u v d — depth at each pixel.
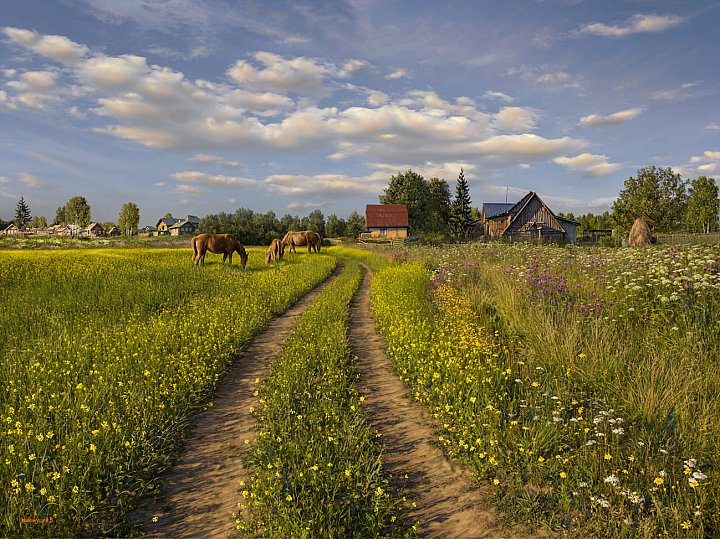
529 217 39.59
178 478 4.45
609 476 3.85
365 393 6.52
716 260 8.93
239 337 9.35
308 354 7.87
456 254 20.11
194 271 20.20
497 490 3.99
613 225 37.50
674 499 3.61
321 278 21.34
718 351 6.00
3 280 16.23
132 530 3.61
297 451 4.54
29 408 5.29
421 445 4.94
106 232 120.06
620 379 5.70
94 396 5.67
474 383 5.77
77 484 3.98
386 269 21.16
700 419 4.54
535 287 9.71
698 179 49.09
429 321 9.56
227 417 5.89
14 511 3.51
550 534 3.45
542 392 5.67
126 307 12.46
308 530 3.34
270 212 73.00
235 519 3.75
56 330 9.60
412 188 78.94
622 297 8.48
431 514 3.74
